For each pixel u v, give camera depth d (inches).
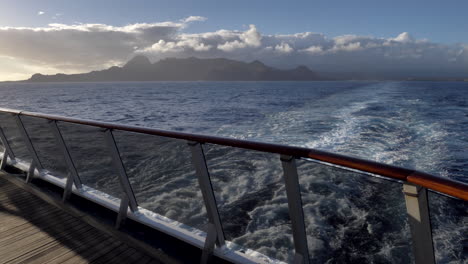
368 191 56.9
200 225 94.5
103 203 121.6
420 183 42.3
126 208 110.1
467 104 1144.8
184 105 1587.1
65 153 128.3
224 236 87.4
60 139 126.0
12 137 175.0
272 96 2150.6
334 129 578.6
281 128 623.8
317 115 804.6
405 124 628.1
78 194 131.9
